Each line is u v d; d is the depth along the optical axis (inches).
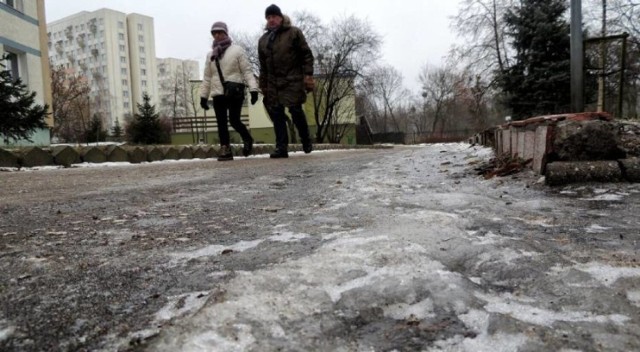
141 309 46.6
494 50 944.3
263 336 39.3
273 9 292.0
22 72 658.2
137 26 3449.8
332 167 208.4
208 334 39.0
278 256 63.9
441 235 69.7
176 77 2684.5
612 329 40.3
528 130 138.7
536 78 740.0
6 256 67.0
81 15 3408.0
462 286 49.5
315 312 44.1
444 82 2373.3
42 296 50.6
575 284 50.1
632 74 745.6
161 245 72.7
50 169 267.0
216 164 258.8
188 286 53.2
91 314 45.6
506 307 45.7
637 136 133.6
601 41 403.2
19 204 116.8
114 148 329.1
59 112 1579.7
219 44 295.7
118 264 62.4
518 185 121.4
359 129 1859.0
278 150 306.5
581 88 257.4
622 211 88.7
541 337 38.8
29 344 39.7
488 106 1425.9
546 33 723.4
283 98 299.0
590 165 114.1
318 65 1392.7
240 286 48.8
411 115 3075.8
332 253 60.6
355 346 38.8
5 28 610.9
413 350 38.0
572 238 70.7
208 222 90.8
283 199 117.9
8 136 429.4
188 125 1492.4
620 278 50.9
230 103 302.7
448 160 218.2
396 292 48.0
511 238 69.3
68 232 83.2
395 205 101.0
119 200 122.3
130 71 3444.9
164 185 156.9
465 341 39.2
